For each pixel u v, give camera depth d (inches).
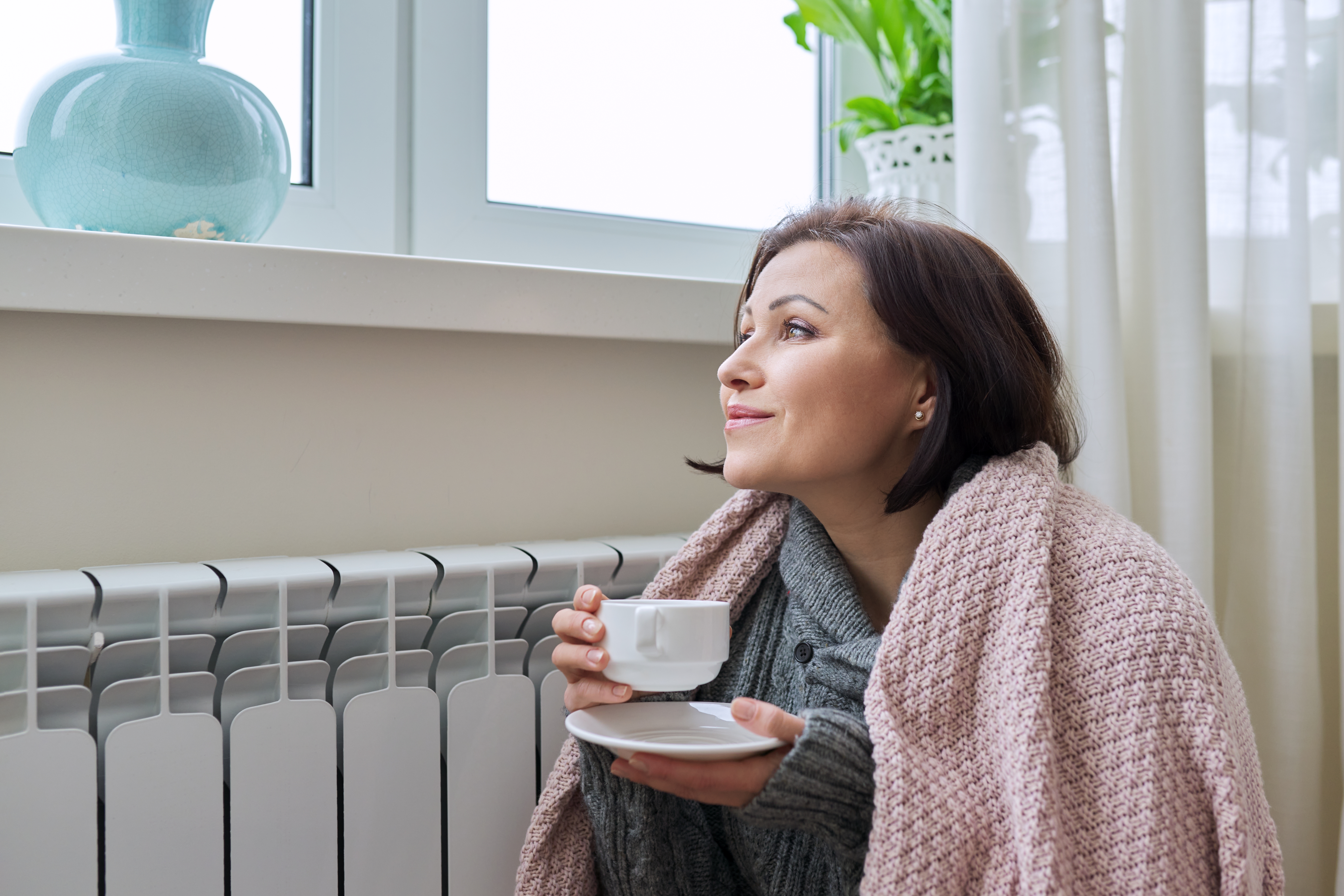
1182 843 20.6
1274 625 42.2
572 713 24.8
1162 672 21.8
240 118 32.4
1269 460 42.3
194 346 33.3
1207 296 39.9
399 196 41.8
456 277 34.5
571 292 36.8
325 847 28.9
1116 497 38.7
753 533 29.6
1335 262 45.6
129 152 30.8
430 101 42.0
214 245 30.8
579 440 40.6
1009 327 26.6
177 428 33.0
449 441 37.7
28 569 30.9
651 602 22.6
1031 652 21.9
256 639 28.6
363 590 30.4
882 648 23.0
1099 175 38.8
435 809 30.7
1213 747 20.9
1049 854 19.9
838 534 27.9
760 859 26.6
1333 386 47.0
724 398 26.3
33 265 28.3
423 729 30.5
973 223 39.6
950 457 25.9
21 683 25.9
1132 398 42.3
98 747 27.3
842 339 24.9
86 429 31.7
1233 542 43.9
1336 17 44.9
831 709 25.1
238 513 34.0
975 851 20.9
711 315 39.9
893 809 20.7
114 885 26.1
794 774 21.1
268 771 28.0
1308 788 41.6
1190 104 39.6
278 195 34.3
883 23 45.5
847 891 24.9
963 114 39.9
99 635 26.6
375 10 41.2
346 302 32.7
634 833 26.2
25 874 25.0
